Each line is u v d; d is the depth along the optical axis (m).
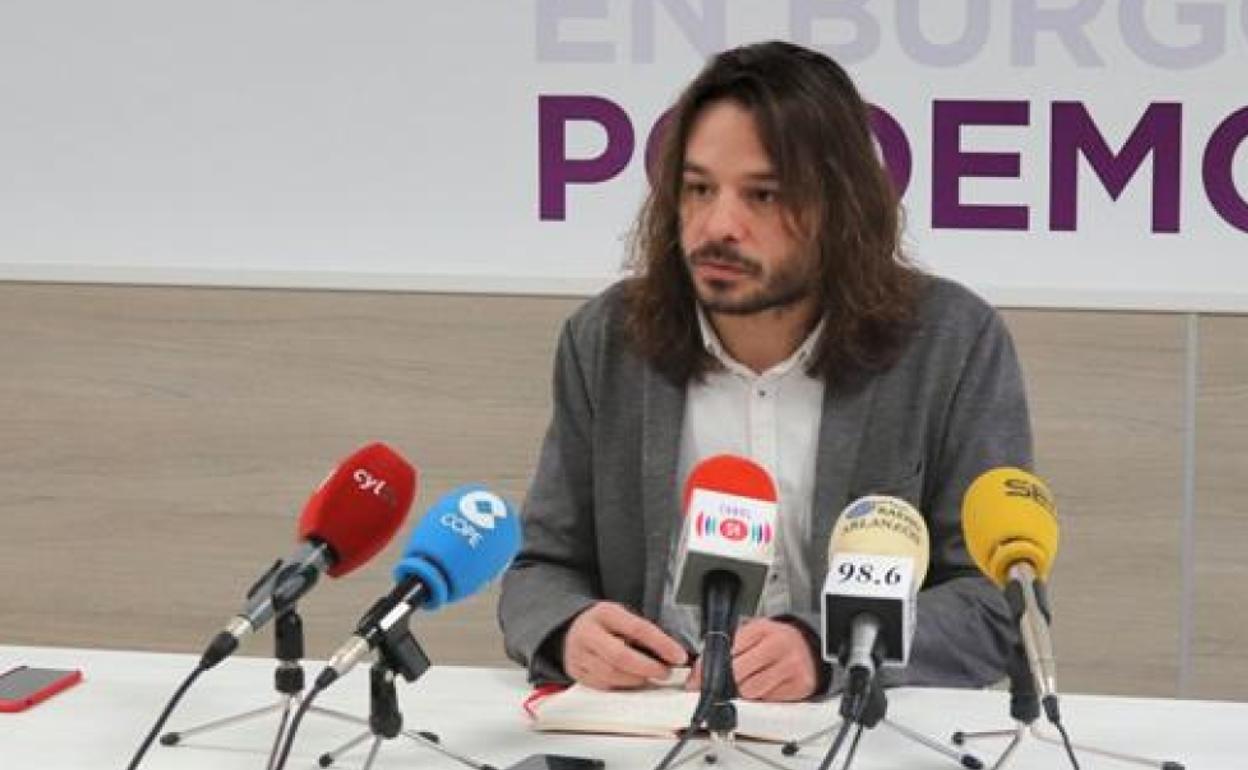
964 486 2.03
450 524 1.59
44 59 3.16
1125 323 2.97
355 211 3.13
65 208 3.21
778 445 2.08
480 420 3.16
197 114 3.14
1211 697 3.04
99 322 3.24
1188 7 2.87
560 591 2.02
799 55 1.99
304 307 3.18
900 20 2.93
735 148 1.90
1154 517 3.02
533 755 1.65
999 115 2.93
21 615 3.35
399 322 3.15
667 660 1.83
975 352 2.07
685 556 1.52
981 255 2.97
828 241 1.98
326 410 3.20
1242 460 2.98
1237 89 2.88
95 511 3.30
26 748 1.66
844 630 1.45
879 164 2.04
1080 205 2.94
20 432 3.29
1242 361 2.96
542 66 3.03
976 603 1.92
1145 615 3.04
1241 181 2.90
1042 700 1.44
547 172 3.06
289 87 3.11
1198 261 2.93
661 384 2.09
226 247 3.18
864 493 2.05
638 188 3.04
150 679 1.91
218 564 3.28
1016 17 2.90
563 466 2.17
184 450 3.26
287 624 1.55
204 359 3.22
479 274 3.11
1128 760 1.61
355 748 1.67
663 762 1.47
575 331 2.18
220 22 3.11
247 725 1.74
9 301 3.25
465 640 3.20
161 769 1.60
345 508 1.65
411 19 3.06
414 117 3.09
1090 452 3.01
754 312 1.96
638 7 2.99
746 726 1.70
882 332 2.04
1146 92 2.90
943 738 1.69
